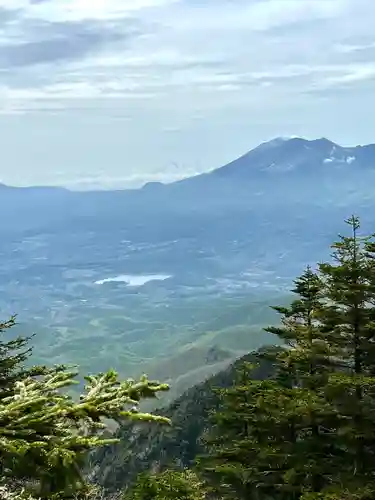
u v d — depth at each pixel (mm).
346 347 18656
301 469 17859
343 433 17016
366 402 17438
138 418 5012
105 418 5047
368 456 18000
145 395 5293
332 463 18344
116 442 4902
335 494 15930
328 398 17594
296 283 20031
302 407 17484
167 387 5359
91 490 5633
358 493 15922
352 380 16594
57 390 5422
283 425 19141
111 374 5523
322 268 18688
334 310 18594
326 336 18812
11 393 5543
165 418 5059
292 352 19719
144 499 20047
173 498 19594
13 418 4867
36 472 4758
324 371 19391
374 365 18906
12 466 4695
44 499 4750
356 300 17969
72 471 4875
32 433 4824
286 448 18812
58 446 4746
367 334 18328
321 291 19609
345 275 18422
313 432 19094
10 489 4781
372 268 18344
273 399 18469
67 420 4973
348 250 18703
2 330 8891
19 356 7598
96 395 5180
